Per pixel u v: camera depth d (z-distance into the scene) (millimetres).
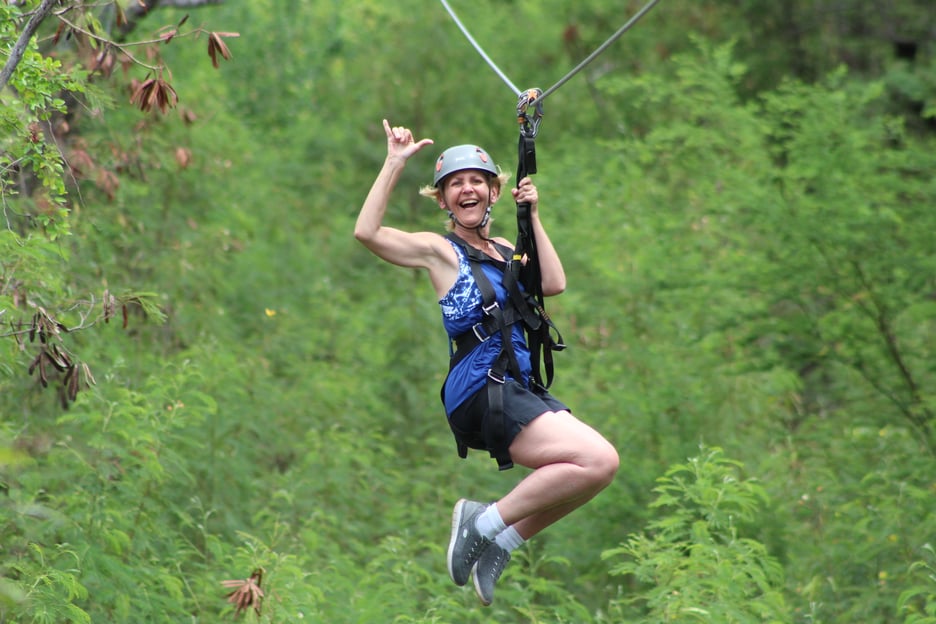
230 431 25078
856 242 26000
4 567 16359
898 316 28031
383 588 20281
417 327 33250
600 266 29844
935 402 25672
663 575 18922
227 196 32656
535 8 48781
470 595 21734
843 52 49156
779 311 30375
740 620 17125
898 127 29516
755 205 27188
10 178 17891
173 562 19984
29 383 21688
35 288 17516
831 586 22266
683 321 29031
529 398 12516
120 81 25266
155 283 27938
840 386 29422
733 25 48781
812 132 27266
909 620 18078
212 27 48000
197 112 31750
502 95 47719
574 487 12164
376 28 50531
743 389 28609
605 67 48250
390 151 12828
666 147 31891
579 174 37062
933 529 21438
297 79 50750
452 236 13062
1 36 15070
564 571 25859
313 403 29469
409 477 29047
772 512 24906
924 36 47812
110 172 23766
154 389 21203
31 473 18797
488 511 12547
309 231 43781
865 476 24422
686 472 25891
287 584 18500
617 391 27297
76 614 15883
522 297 12883
